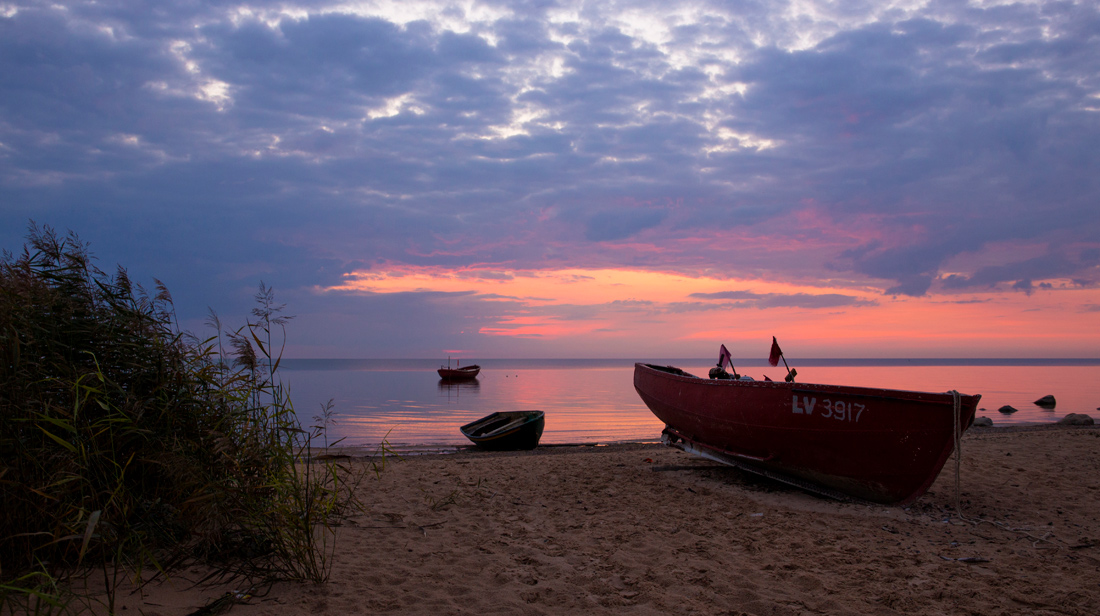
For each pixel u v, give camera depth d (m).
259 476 4.29
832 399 6.75
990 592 4.21
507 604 3.93
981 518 6.25
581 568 4.67
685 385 9.10
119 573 3.92
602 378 82.81
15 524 3.67
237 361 4.49
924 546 5.34
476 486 7.76
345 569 4.49
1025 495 7.16
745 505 6.84
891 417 6.35
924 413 6.17
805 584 4.36
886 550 5.20
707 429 8.64
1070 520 6.16
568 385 58.94
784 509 6.68
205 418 4.38
